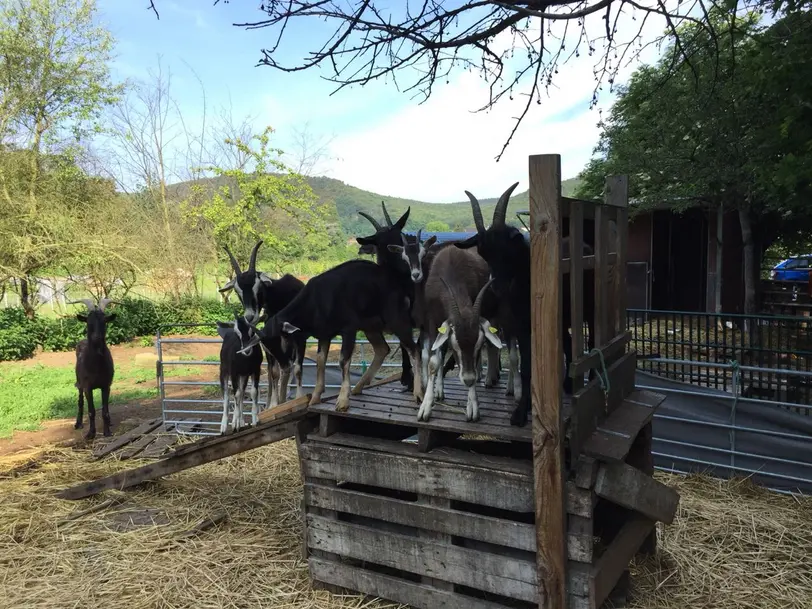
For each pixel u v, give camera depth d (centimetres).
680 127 990
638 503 326
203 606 380
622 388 394
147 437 770
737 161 953
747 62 526
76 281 1808
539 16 291
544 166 276
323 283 412
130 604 387
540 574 303
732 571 397
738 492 528
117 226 1789
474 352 344
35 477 632
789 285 1471
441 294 376
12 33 1641
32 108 1698
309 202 2147
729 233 1416
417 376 413
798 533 446
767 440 548
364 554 374
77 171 1775
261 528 495
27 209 1630
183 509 539
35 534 496
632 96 1059
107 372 788
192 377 1205
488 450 469
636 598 368
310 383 814
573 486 299
